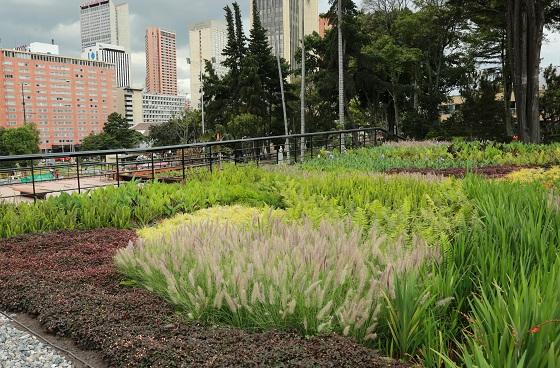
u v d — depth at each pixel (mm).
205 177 9273
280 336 2611
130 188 7492
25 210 6344
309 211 5227
